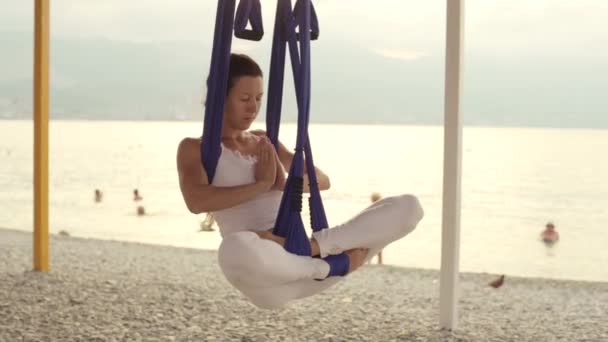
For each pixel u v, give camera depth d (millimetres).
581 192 43500
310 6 3576
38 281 7809
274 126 3811
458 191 6105
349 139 145375
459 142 5984
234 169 3566
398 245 23344
